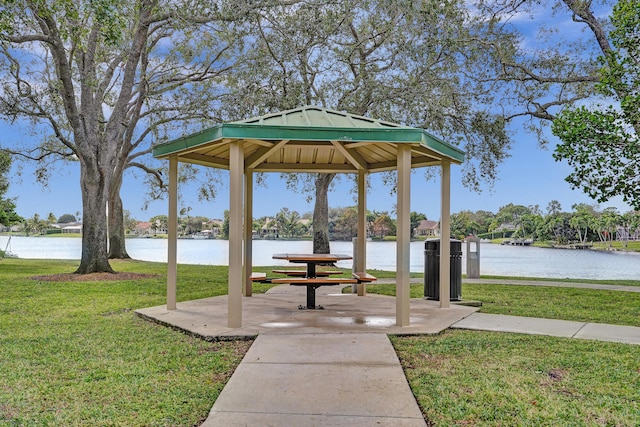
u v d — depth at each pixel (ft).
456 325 19.72
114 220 74.08
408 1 47.98
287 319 20.62
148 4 44.45
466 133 56.70
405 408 10.77
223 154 25.85
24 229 212.02
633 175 28.30
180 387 12.45
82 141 44.73
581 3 46.21
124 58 50.49
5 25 32.01
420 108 53.01
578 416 10.52
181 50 55.11
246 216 28.35
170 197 23.35
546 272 59.72
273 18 49.67
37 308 25.45
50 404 11.33
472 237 43.21
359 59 57.41
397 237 19.27
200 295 30.12
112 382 12.89
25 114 45.98
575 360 14.80
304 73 54.60
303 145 22.25
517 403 11.23
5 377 13.38
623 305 26.68
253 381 12.55
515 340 17.39
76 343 17.30
